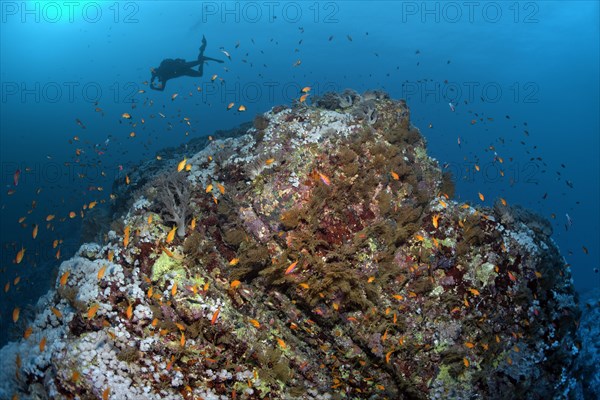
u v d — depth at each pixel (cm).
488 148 964
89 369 456
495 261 580
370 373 526
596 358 948
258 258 529
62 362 461
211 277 546
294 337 545
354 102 781
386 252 546
